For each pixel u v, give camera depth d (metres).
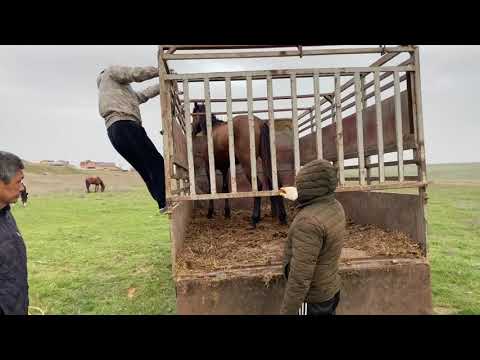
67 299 4.09
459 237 7.13
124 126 3.54
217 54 2.77
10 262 1.77
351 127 4.32
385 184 2.86
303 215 1.95
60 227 9.71
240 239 3.82
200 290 2.57
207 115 2.81
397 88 2.85
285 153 6.50
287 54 2.82
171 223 2.63
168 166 2.69
